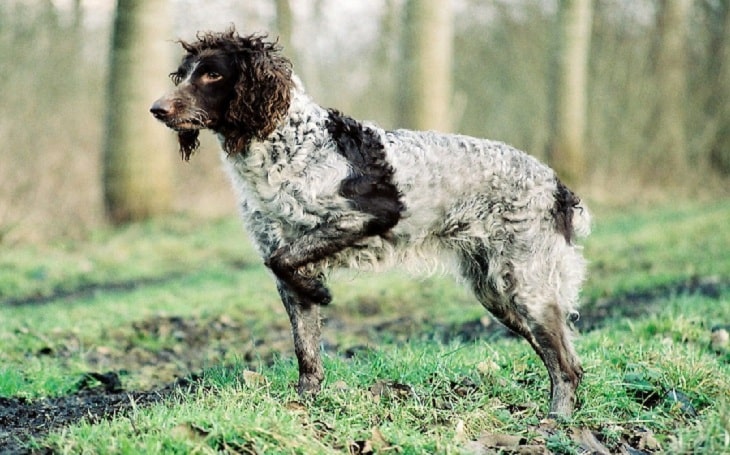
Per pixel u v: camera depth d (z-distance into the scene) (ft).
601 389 19.45
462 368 20.42
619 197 71.15
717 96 80.53
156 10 55.26
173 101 19.03
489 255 19.56
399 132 19.77
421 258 19.89
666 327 25.77
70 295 39.65
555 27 68.44
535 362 21.33
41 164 54.75
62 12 60.90
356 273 20.24
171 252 49.19
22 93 55.01
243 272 43.01
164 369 26.14
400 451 15.72
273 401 17.15
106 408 19.53
